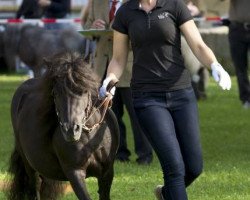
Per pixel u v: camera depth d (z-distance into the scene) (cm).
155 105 1030
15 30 2916
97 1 1547
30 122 1105
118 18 1059
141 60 1038
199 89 2600
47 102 1048
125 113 2317
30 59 2830
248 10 2170
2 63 3419
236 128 2067
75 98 986
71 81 984
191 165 1034
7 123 2184
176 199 1002
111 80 1058
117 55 1072
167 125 1018
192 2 1786
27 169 1191
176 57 1034
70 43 2744
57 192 1210
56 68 1003
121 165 1573
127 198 1323
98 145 1048
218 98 2672
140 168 1550
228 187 1393
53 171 1093
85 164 1045
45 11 2931
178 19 1030
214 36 2980
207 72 2605
